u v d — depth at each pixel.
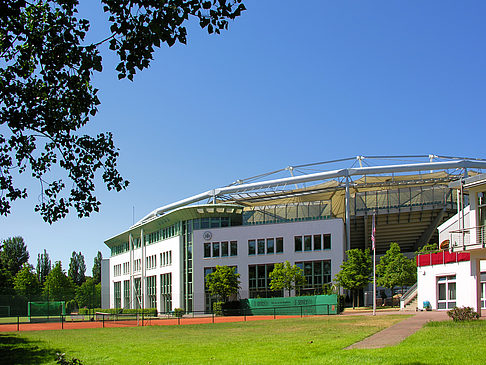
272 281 60.06
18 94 10.45
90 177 11.30
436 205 71.69
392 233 79.31
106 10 9.03
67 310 95.81
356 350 16.17
